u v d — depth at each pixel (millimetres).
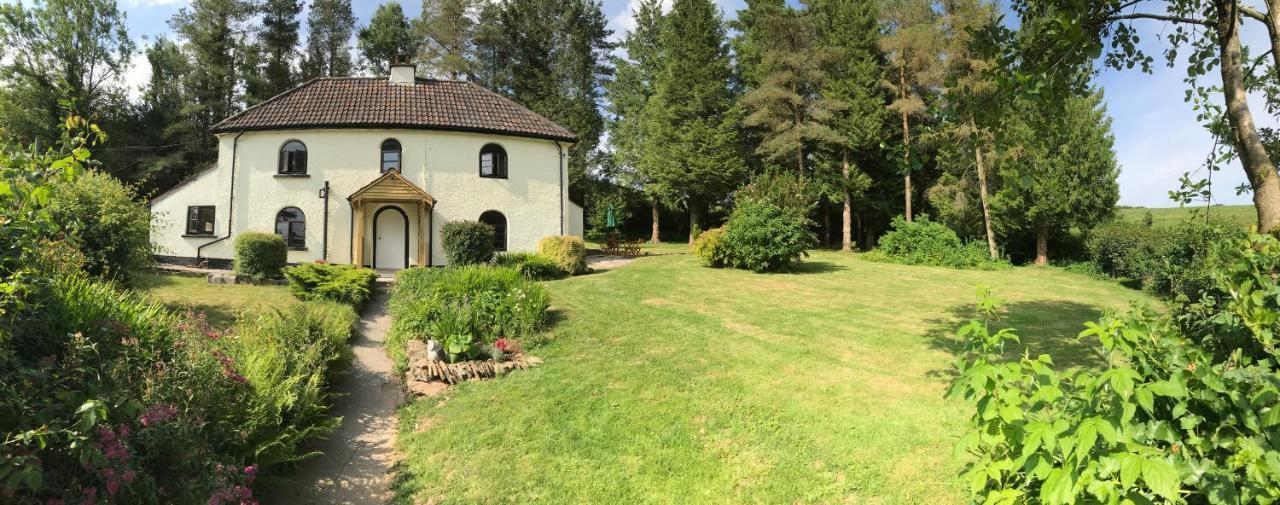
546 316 9992
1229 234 5930
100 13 32781
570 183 38688
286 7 39781
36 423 2760
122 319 4555
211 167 21109
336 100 21797
